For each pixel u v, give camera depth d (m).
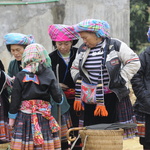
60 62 7.34
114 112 6.73
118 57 6.59
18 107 6.27
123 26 12.52
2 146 7.83
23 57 6.32
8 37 7.03
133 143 9.26
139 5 19.92
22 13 11.66
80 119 6.96
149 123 7.11
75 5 12.00
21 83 6.20
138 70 7.09
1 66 7.17
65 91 7.33
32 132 6.14
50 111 6.42
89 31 6.51
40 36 11.83
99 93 6.56
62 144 7.32
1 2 11.50
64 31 7.04
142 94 7.07
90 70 6.69
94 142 6.18
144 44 20.36
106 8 12.30
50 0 11.80
